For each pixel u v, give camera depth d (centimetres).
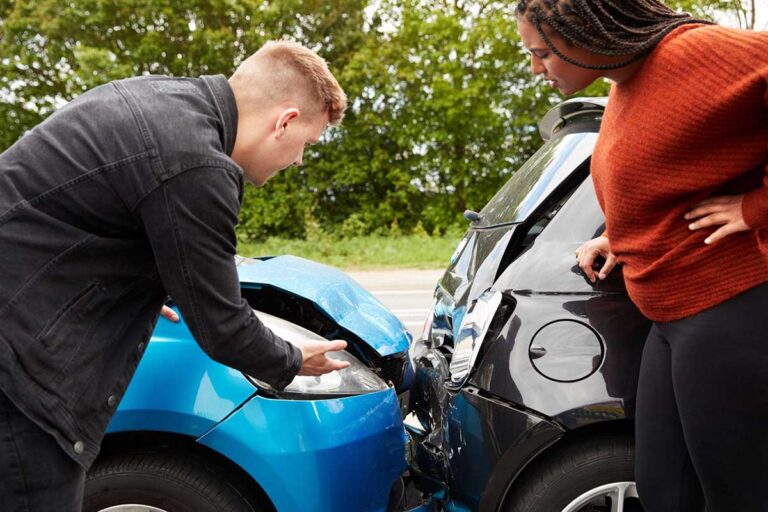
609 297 192
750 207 141
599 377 184
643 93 148
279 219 1850
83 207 138
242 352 151
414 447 243
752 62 134
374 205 1955
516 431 185
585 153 213
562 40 151
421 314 745
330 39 1881
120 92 147
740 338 146
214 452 189
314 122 164
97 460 186
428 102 1847
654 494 170
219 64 1828
